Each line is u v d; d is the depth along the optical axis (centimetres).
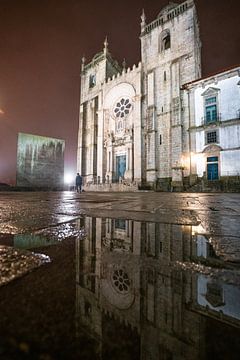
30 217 330
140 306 78
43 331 62
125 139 3406
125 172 3309
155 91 3108
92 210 445
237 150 2367
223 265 125
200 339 62
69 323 66
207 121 2614
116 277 107
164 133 2936
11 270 110
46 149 3528
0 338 58
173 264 127
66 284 96
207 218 322
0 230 223
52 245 167
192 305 81
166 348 58
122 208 496
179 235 207
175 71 2942
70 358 51
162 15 3228
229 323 70
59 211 428
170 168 2828
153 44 3244
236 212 404
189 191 2494
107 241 183
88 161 3906
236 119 2384
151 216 344
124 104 3491
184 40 2928
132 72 3409
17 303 77
